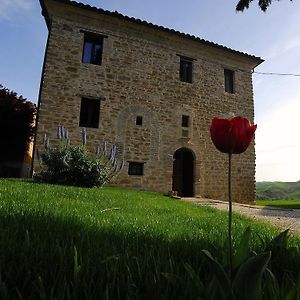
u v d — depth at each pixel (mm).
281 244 1812
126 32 13016
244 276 941
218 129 1062
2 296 1027
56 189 6402
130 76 12805
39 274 1276
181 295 1104
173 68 13820
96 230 2510
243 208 10062
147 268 1383
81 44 12070
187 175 14070
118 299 1100
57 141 11070
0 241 1754
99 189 8453
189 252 1931
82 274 1256
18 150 13430
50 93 11289
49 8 11664
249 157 14984
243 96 15508
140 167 12570
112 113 12227
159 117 13133
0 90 13266
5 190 5184
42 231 2219
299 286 971
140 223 3418
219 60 15148
